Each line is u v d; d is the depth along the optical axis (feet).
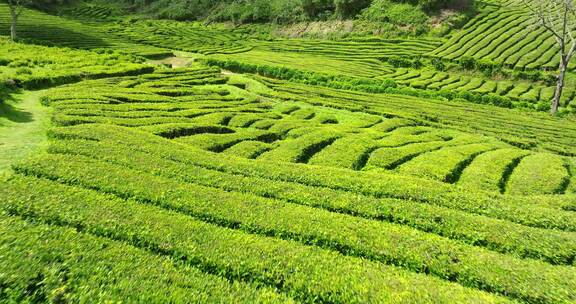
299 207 53.16
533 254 46.65
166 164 64.03
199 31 381.19
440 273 40.78
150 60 236.02
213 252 39.29
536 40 277.85
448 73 256.93
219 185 58.95
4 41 202.18
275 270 37.50
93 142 70.28
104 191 51.98
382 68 253.03
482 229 50.83
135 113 101.60
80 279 32.42
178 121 100.68
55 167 56.13
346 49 300.81
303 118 124.77
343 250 44.01
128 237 40.63
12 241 36.01
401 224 52.75
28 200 44.80
